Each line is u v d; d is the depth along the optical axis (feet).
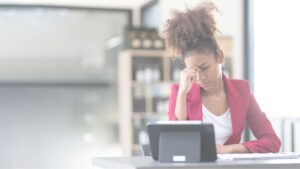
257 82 18.42
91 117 24.50
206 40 7.22
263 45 18.31
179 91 7.20
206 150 6.18
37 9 24.07
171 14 7.35
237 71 19.33
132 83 21.93
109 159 6.65
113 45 24.82
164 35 7.39
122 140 22.82
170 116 7.41
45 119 23.98
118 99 24.66
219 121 7.47
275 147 7.52
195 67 7.16
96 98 24.61
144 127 21.99
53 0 23.63
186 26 7.14
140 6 24.79
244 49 19.29
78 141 24.32
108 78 24.73
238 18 19.27
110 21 24.81
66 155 24.17
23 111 23.81
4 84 23.71
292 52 17.16
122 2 24.04
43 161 23.89
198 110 7.43
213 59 7.27
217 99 7.54
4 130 23.58
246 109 7.59
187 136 6.17
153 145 6.34
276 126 17.30
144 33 22.07
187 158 6.13
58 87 24.23
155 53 21.99
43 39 24.16
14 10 23.86
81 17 24.52
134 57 22.06
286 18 17.39
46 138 23.94
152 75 22.06
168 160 6.15
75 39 24.48
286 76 17.31
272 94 17.70
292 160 6.28
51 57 24.21
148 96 22.09
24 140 23.73
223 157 6.52
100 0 23.72
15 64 23.84
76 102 24.39
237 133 7.47
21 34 23.94
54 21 24.26
